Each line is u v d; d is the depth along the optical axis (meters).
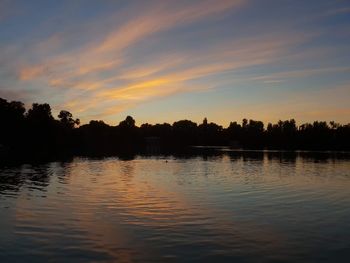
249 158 124.44
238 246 22.03
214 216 29.75
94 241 22.64
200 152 179.62
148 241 22.75
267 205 34.75
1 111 179.75
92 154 140.88
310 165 90.88
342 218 29.47
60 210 31.48
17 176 58.97
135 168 78.38
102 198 37.78
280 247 21.92
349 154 161.50
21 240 22.69
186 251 21.03
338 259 20.02
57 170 70.62
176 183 51.66
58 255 20.12
